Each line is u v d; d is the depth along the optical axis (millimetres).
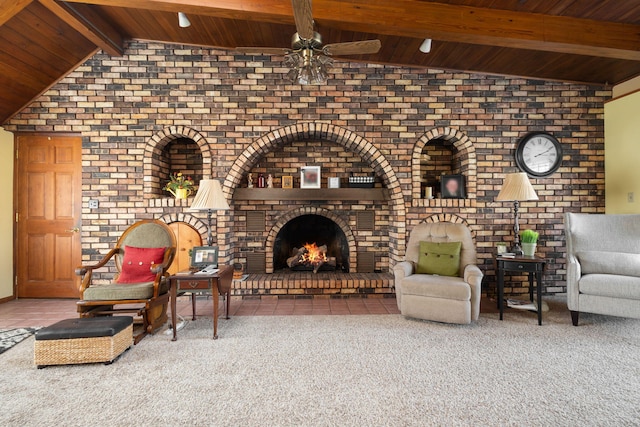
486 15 3381
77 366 2654
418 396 2219
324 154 5406
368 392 2266
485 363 2686
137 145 4676
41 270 4773
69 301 4621
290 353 2889
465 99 4762
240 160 4719
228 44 4594
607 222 3795
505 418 1984
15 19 3613
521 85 4789
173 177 5000
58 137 4766
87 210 4664
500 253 4082
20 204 4770
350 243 5367
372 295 4738
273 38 4438
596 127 4816
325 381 2412
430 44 3908
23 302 4590
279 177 5383
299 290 4711
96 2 3225
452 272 3834
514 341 3123
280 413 2039
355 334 3322
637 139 4367
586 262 3621
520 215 4797
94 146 4672
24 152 4766
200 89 4695
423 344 3064
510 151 4793
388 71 4746
